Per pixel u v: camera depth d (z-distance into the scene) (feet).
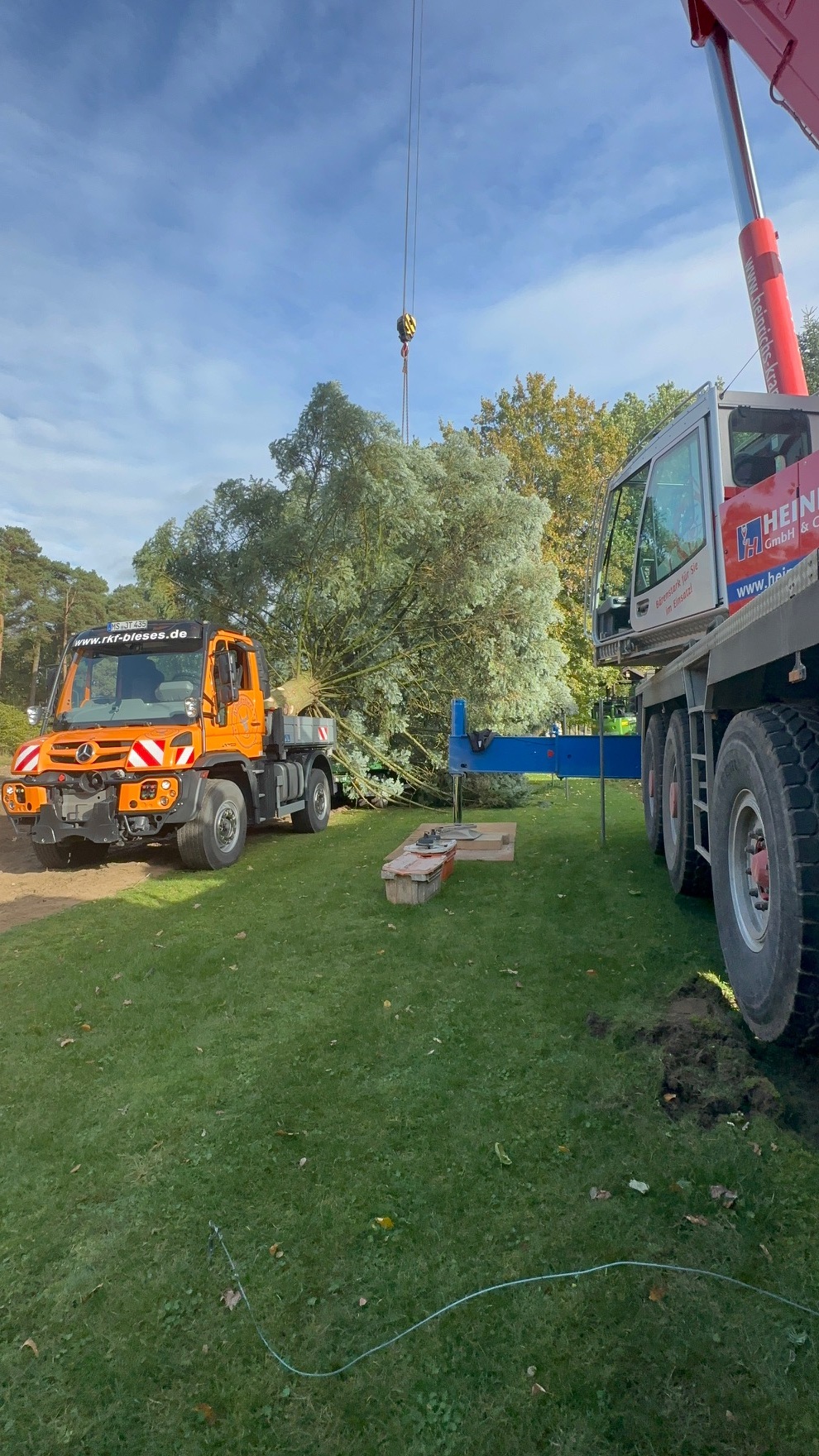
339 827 35.65
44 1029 13.17
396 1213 7.86
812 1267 6.79
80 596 193.06
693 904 17.98
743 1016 10.71
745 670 11.12
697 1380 5.81
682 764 17.58
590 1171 8.25
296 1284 7.04
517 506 39.78
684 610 17.79
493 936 16.55
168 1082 11.05
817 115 12.83
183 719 26.35
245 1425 5.77
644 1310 6.45
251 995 14.15
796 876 8.86
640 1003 12.50
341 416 35.88
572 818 33.55
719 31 20.30
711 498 16.46
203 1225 7.95
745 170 20.29
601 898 18.89
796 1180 7.88
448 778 41.06
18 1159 9.37
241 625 41.11
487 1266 7.06
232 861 27.17
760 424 16.56
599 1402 5.70
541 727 44.65
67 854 28.50
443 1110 9.73
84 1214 8.29
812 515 12.20
